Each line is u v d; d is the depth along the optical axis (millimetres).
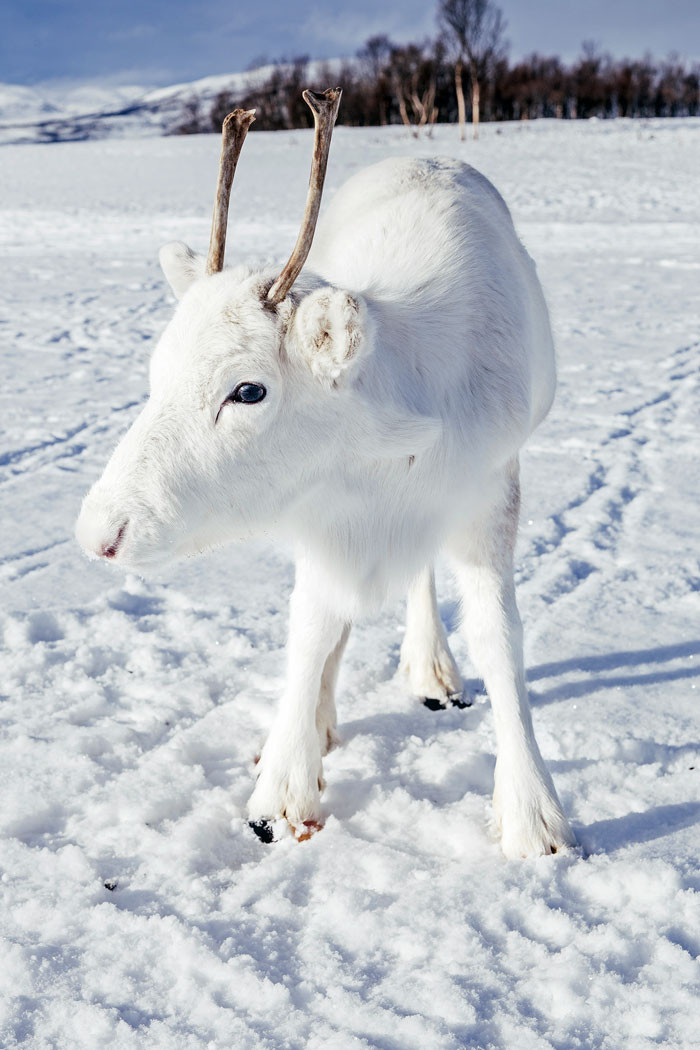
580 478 5961
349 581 2928
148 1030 2111
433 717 3531
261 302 2475
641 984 2217
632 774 3090
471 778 3170
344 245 3324
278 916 2490
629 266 14406
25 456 6324
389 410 2627
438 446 2775
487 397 2947
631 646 3955
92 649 3879
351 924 2436
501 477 3014
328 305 2342
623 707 3502
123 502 2432
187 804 3002
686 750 3207
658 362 8859
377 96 67188
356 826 2926
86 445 6531
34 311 11383
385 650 4020
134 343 9766
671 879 2512
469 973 2268
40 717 3412
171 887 2607
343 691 3719
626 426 7008
